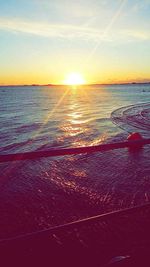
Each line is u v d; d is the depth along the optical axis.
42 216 6.76
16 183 9.11
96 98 68.62
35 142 15.58
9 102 55.25
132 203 7.43
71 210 7.08
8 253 5.03
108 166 10.87
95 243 5.39
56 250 5.19
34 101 58.72
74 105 46.50
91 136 17.27
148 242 5.26
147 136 16.89
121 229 5.84
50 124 23.16
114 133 18.12
